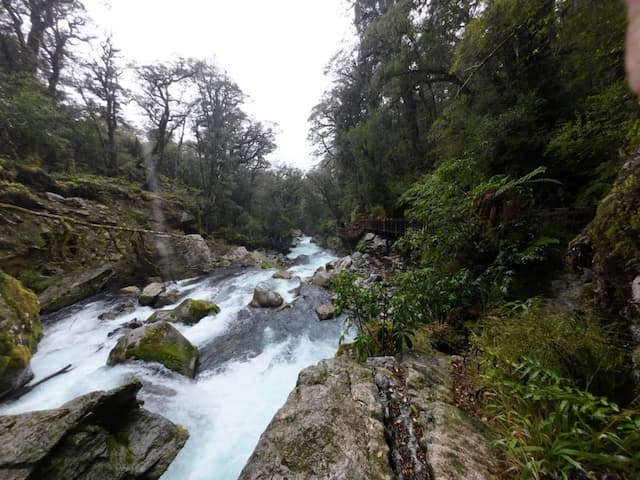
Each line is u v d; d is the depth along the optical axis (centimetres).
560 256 290
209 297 781
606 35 284
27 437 200
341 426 161
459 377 217
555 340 160
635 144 228
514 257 305
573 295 245
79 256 796
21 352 375
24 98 929
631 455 99
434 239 394
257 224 2131
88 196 1014
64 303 667
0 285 479
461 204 374
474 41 473
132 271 918
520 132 455
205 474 254
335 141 1720
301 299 705
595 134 346
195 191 1789
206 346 490
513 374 164
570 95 450
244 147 2161
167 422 284
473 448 138
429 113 1079
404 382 213
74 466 204
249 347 486
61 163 1130
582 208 308
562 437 119
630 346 158
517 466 120
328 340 502
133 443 250
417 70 836
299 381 220
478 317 299
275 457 145
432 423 159
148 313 660
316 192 2741
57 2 1199
